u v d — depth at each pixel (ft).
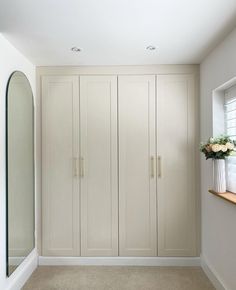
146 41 7.59
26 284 8.36
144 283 8.41
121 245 9.64
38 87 9.67
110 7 5.75
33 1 5.50
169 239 9.62
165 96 9.63
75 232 9.66
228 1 5.55
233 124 7.80
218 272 7.88
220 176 7.55
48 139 9.68
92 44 7.77
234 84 7.47
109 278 8.73
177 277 8.79
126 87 9.66
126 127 9.64
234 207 6.71
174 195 9.63
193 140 9.61
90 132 9.66
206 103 8.89
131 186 9.64
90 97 9.68
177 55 8.74
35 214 9.59
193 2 5.58
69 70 9.71
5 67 7.32
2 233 7.02
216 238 8.02
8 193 7.33
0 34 7.02
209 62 8.59
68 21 6.37
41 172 9.68
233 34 6.77
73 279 8.67
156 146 9.64
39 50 8.20
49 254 9.68
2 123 7.09
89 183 9.66
